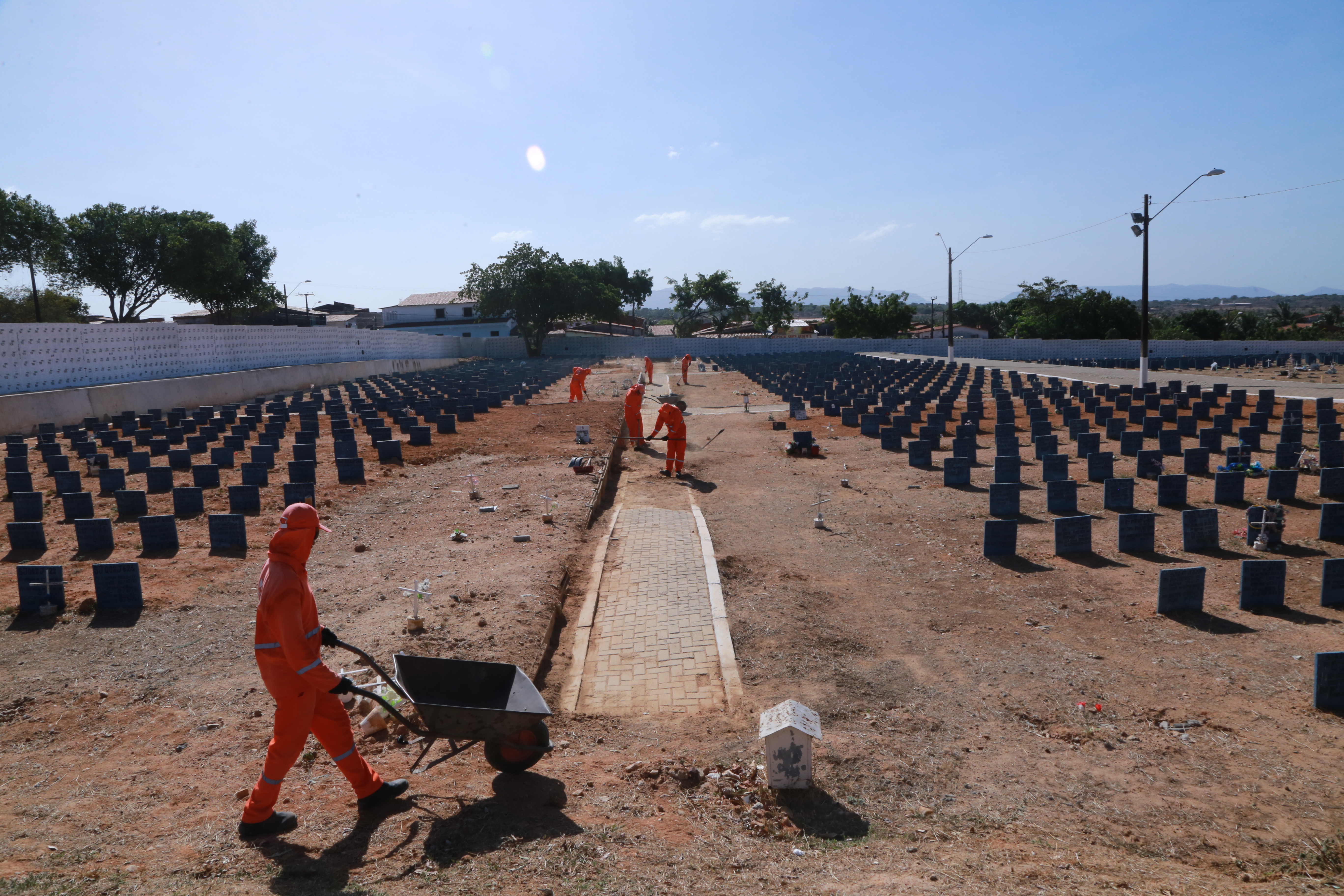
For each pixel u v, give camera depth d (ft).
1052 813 17.98
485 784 18.03
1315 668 23.45
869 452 74.90
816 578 37.45
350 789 17.79
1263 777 19.72
